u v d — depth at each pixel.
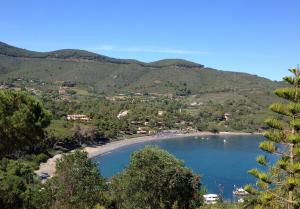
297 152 19.55
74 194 31.84
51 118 25.78
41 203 28.97
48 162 118.62
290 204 20.03
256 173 21.92
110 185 42.03
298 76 20.09
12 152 24.77
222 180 109.81
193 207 42.31
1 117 22.84
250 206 29.55
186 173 42.09
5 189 25.11
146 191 39.16
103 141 182.00
